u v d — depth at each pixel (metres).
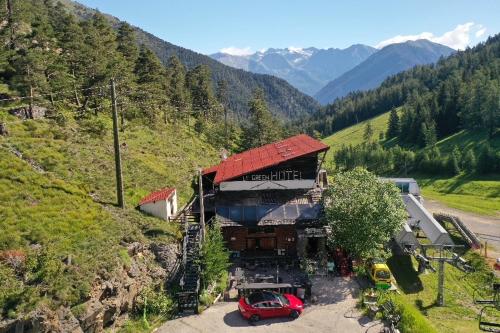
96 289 26.58
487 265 49.22
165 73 99.19
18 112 49.16
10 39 61.16
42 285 24.69
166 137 73.31
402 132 182.00
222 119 138.62
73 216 33.00
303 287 34.84
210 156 77.50
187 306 31.70
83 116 60.69
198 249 36.25
